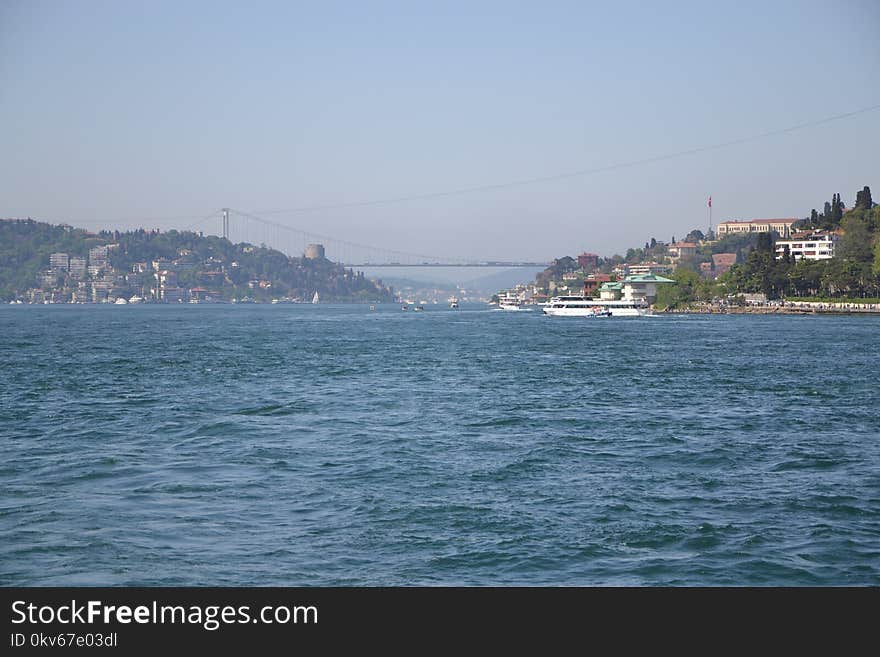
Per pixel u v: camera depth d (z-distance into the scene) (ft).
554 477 119.44
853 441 149.28
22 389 226.38
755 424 168.25
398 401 202.49
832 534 92.73
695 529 94.07
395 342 450.71
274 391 223.51
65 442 146.82
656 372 278.26
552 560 85.20
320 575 81.25
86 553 85.97
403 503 104.78
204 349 392.68
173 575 80.89
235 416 177.47
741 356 346.54
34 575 80.64
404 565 83.66
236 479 117.91
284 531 93.56
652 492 111.04
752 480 118.52
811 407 193.77
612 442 147.33
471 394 216.95
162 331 586.04
